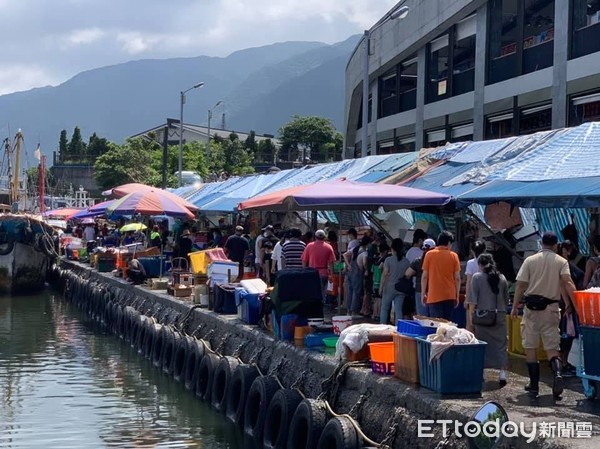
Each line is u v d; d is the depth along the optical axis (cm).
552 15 2714
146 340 2116
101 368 1950
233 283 1903
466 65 3030
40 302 3466
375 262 1698
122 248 3353
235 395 1423
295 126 9106
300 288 1409
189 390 1686
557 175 1231
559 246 1205
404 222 1941
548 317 948
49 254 3653
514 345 1241
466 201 1306
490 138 2706
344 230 2264
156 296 2297
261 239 2173
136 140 7656
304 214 2641
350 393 1082
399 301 1428
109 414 1469
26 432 1330
